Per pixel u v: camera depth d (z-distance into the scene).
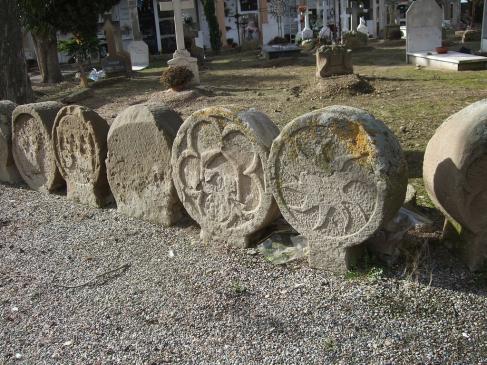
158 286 3.63
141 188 4.70
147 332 3.13
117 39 17.02
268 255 3.87
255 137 3.69
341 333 2.93
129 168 4.71
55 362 2.94
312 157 3.37
